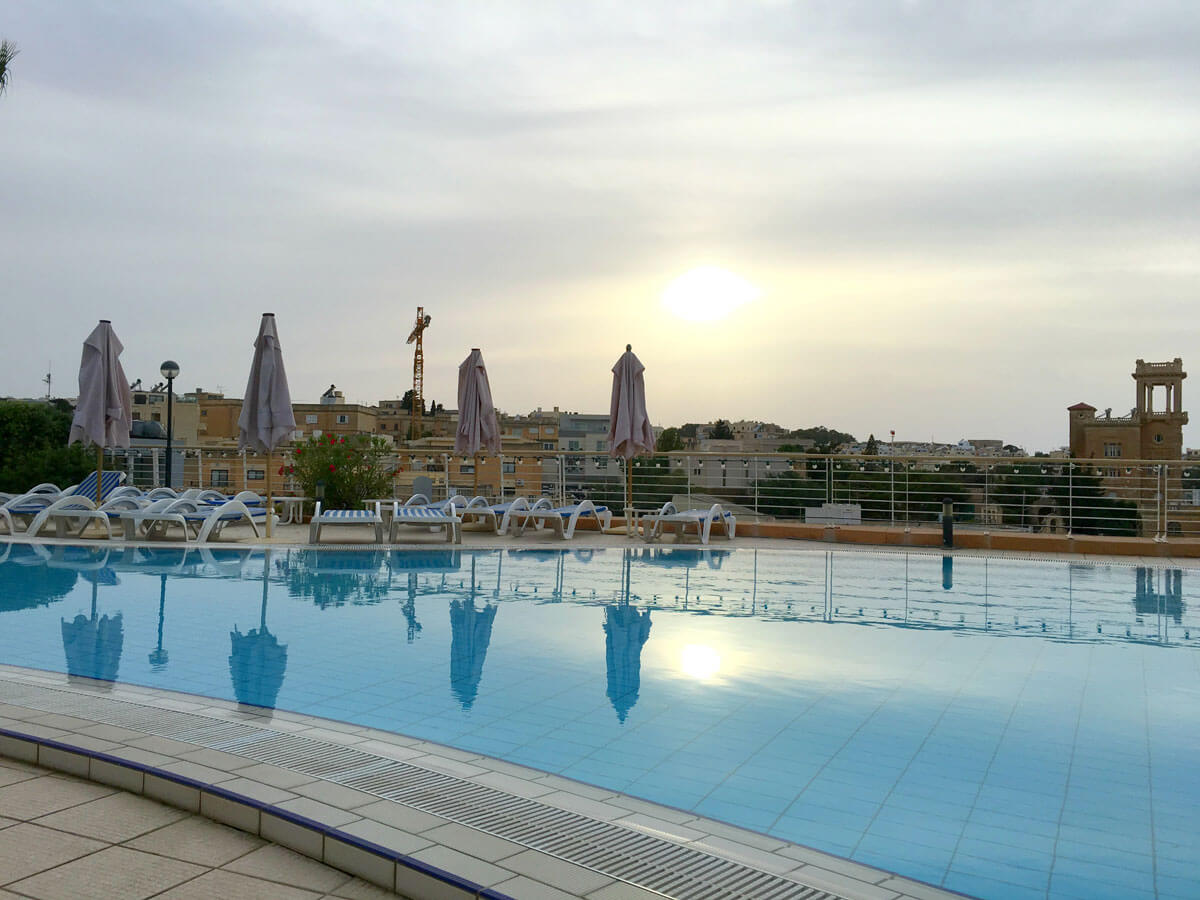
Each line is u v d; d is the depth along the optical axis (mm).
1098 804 3311
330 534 12781
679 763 3703
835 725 4270
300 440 15094
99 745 3268
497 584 8578
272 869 2514
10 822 2781
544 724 4219
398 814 2734
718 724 4262
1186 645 6211
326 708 4402
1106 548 11703
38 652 5465
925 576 9555
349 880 2463
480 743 3916
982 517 13484
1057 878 2705
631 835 2762
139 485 19016
